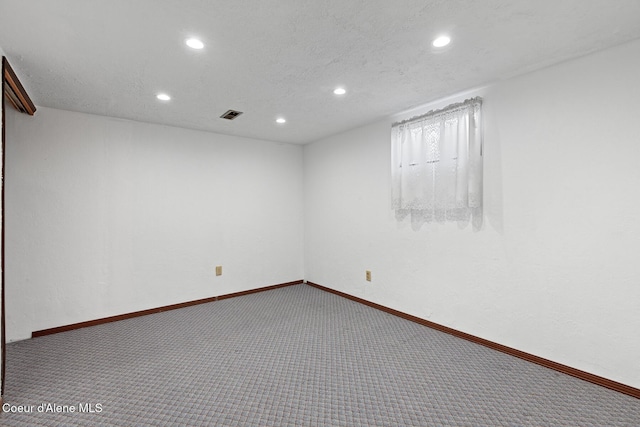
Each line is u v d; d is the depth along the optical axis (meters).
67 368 2.33
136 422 1.76
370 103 3.00
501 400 1.94
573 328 2.19
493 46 1.99
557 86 2.24
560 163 2.24
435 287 3.05
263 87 2.58
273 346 2.70
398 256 3.42
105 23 1.68
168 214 3.67
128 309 3.40
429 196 3.02
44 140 2.95
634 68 1.93
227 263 4.12
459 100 2.82
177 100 2.84
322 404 1.91
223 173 4.10
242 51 2.00
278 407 1.88
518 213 2.46
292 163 4.76
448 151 2.84
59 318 3.01
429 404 1.91
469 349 2.62
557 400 1.93
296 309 3.66
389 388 2.08
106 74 2.30
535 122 2.35
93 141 3.20
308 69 2.27
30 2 1.49
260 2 1.53
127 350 2.62
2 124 1.93
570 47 2.01
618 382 2.01
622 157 1.99
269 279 4.53
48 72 2.25
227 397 1.98
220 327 3.12
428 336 2.89
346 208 4.08
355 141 3.92
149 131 3.54
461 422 1.75
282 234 4.66
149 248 3.54
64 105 2.93
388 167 3.51
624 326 1.99
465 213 2.79
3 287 1.91
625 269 1.98
